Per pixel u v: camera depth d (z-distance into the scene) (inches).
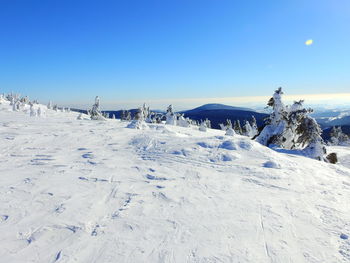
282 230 197.0
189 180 319.6
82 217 203.9
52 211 212.5
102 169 357.4
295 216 225.0
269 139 786.8
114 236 177.3
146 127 1005.2
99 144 580.4
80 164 384.2
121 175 330.6
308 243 179.9
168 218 209.6
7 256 149.6
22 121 1172.5
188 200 252.1
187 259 154.1
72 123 1169.4
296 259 159.9
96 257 152.6
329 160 699.4
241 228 197.2
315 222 214.8
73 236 174.9
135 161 415.5
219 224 202.2
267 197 270.2
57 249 159.0
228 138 561.3
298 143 773.9
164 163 403.2
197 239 178.1
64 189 267.7
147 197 255.6
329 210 244.1
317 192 298.7
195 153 461.1
